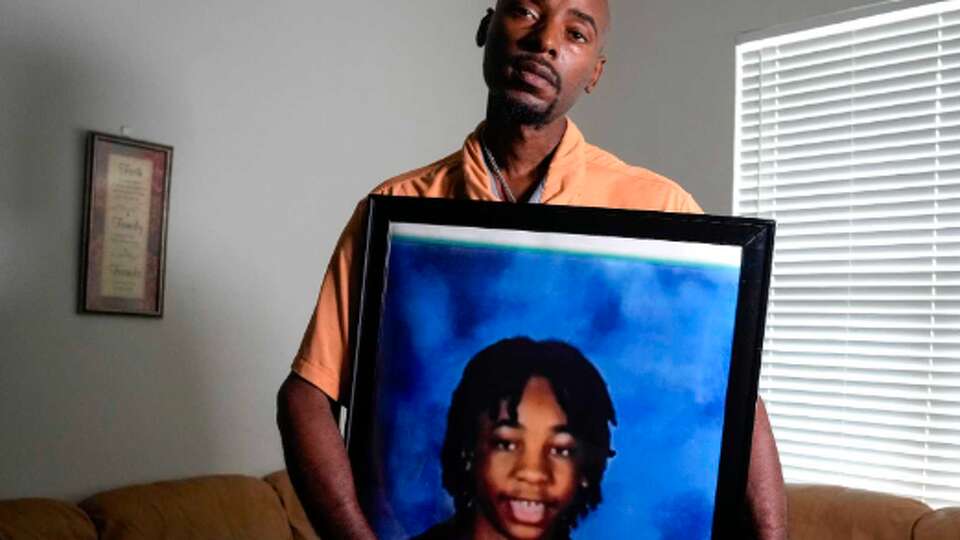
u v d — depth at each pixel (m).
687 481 0.81
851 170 2.59
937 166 2.41
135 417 2.15
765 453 0.88
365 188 2.71
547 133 0.94
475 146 0.98
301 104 2.53
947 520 2.09
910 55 2.47
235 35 2.36
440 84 2.96
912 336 2.45
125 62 2.13
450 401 0.84
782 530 0.83
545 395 0.83
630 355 0.83
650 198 0.97
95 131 2.06
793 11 2.66
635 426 0.82
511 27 0.90
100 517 1.93
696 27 2.90
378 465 0.85
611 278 0.84
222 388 2.35
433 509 0.84
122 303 2.11
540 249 0.85
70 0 2.03
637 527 0.81
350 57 2.66
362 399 0.86
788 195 2.72
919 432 2.43
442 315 0.85
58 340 2.01
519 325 0.84
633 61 3.08
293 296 2.52
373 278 0.86
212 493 2.14
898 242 2.48
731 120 2.79
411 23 2.86
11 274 1.93
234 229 2.37
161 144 2.19
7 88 1.92
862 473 2.54
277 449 2.48
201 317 2.29
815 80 2.66
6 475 1.92
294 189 2.51
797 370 2.68
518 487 0.83
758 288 0.82
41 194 1.98
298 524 2.25
